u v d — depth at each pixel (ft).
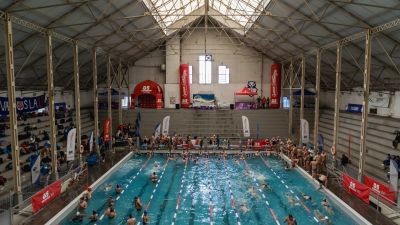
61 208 44.98
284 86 119.14
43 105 52.65
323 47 69.46
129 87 119.75
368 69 50.08
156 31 90.53
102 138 83.92
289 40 79.92
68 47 65.77
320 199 52.31
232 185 60.18
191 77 119.55
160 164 76.13
